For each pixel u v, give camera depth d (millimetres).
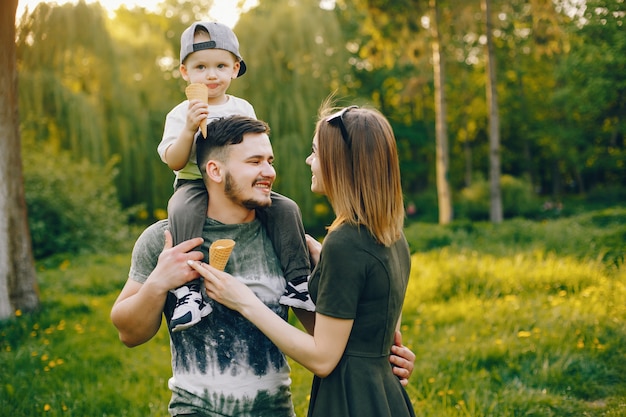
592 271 8562
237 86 19172
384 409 2074
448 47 23469
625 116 23469
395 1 19875
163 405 4816
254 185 2236
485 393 4777
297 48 19609
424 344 6203
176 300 2260
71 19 16625
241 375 2215
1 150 7508
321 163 2170
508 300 7586
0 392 5059
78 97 17219
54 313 7793
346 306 2035
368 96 32344
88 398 4941
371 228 2096
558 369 5270
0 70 7371
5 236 7594
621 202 27812
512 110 33219
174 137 2531
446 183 20859
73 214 15422
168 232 2264
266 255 2324
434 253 11305
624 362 5457
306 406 4645
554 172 35469
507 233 13852
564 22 17766
